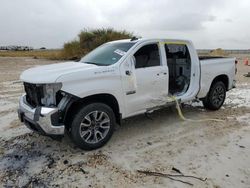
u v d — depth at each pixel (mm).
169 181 3395
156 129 5285
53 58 25562
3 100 7887
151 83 4938
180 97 5520
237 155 4109
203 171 3629
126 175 3562
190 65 5781
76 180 3467
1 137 4953
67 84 3924
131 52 4730
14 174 3623
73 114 4098
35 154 4230
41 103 4031
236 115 6211
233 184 3318
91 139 4301
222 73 6430
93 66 4430
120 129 5297
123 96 4551
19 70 15852
